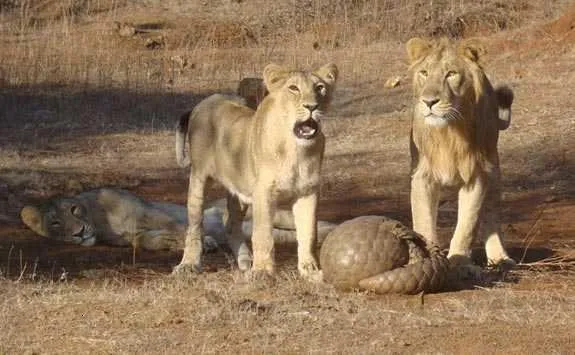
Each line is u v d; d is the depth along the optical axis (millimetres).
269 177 11742
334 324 10008
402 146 21953
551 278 12016
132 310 10523
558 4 35906
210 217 14727
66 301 10883
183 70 30938
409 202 18141
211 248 14203
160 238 14688
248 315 10180
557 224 16062
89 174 20016
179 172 20734
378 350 9266
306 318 10180
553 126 22328
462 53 12047
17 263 13641
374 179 19703
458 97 11820
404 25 34906
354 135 23172
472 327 9922
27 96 27172
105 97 27312
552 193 18531
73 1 38375
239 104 12977
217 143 12688
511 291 11203
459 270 11797
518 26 34688
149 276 12594
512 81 26812
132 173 20578
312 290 11164
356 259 10945
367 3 36594
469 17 35219
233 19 36906
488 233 12805
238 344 9492
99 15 38125
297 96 11398
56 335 9852
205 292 10938
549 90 25500
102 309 10570
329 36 34469
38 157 21859
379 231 11055
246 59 32125
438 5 36000
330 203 18188
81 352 9391
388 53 32031
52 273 12836
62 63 30703
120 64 31094
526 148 21109
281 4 37594
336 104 26000
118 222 15164
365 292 10969
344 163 20844
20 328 10070
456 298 10891
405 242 11117
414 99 12281
